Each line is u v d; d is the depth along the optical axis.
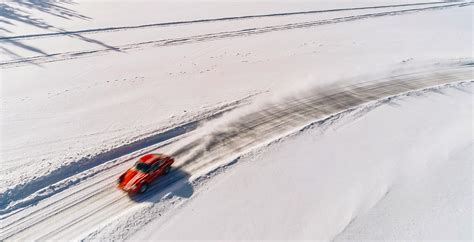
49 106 24.91
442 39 49.91
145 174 15.47
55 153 18.59
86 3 68.31
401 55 40.62
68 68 33.59
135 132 20.91
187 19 57.12
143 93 27.53
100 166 17.55
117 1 72.25
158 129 21.31
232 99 26.47
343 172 17.58
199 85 29.56
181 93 27.64
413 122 23.09
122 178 15.73
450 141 20.69
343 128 21.98
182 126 21.81
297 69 34.47
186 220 14.09
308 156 18.84
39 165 17.39
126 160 18.20
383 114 24.05
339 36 50.19
